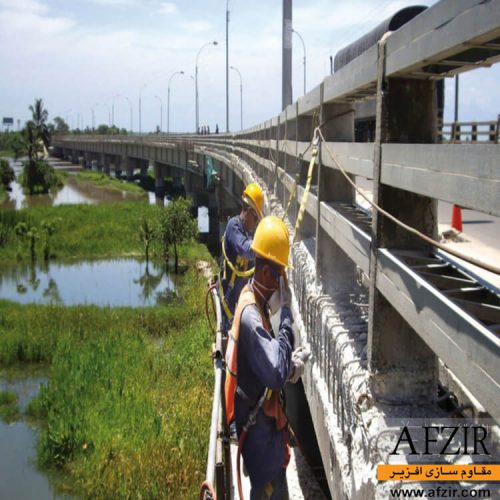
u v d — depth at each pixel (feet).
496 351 6.29
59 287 82.33
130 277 87.40
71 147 374.02
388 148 10.36
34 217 122.62
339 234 14.71
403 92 10.85
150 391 41.57
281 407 10.02
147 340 54.39
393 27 35.04
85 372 45.29
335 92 16.28
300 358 10.07
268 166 42.45
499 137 43.68
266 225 9.89
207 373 43.96
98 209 133.80
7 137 545.85
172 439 34.24
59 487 33.01
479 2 6.78
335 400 13.37
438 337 7.91
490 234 30.19
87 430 36.47
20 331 56.70
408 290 9.16
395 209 11.06
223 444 11.15
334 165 15.74
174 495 29.89
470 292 10.23
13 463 35.70
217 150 101.30
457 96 51.19
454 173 7.41
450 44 7.64
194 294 69.51
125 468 31.96
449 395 11.27
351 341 13.26
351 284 17.69
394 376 11.04
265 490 9.87
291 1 50.75
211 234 116.37
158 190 192.75
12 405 43.68
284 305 9.84
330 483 12.90
